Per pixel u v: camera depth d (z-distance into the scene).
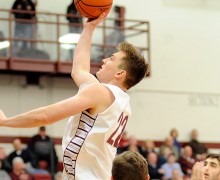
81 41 5.22
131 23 24.61
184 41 25.48
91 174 4.60
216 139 25.25
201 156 22.23
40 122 4.34
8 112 22.44
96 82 4.83
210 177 7.54
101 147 4.63
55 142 22.53
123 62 4.92
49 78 23.09
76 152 4.60
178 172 19.50
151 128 24.50
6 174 17.91
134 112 24.34
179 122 24.89
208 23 25.91
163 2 25.41
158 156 20.95
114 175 4.24
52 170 19.97
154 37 25.09
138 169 4.20
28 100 22.75
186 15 25.66
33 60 21.34
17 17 21.34
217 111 25.48
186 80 25.25
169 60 25.14
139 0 25.08
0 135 21.97
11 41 21.06
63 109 4.38
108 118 4.63
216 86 25.61
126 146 20.44
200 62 25.58
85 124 4.62
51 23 21.44
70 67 21.72
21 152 19.53
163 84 24.94
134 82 4.98
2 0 22.66
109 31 22.06
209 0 26.06
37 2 23.19
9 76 22.56
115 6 24.06
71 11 21.78
